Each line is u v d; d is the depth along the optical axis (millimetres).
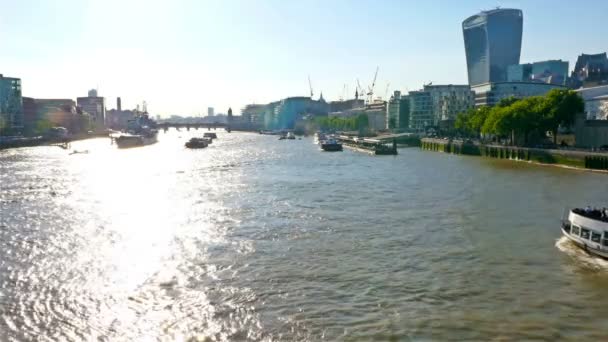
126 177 145125
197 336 39750
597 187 114000
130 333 40344
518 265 56344
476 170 155500
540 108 185125
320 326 41094
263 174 152500
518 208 88750
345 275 53031
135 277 52906
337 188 117750
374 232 71562
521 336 39312
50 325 41688
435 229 73188
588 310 44062
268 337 39469
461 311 43844
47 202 99625
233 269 55281
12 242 67125
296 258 59125
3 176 147625
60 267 56250
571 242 65062
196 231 73062
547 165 166625
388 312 43625
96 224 78375
